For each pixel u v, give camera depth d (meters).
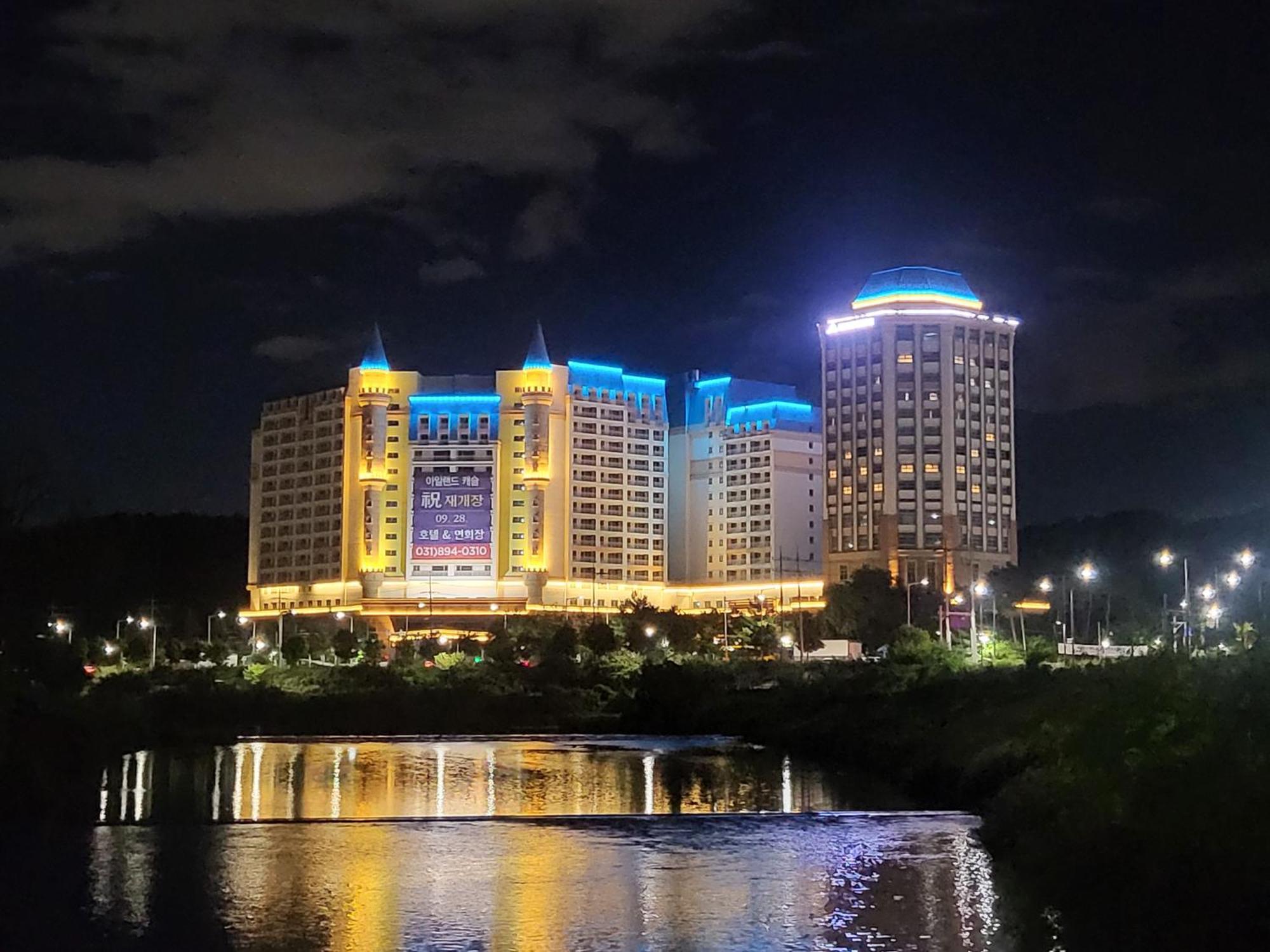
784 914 59.47
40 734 107.94
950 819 86.00
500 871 69.75
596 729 180.62
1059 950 51.00
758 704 169.88
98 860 72.88
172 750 144.62
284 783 112.94
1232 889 45.94
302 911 60.69
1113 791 57.91
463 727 180.00
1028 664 128.38
